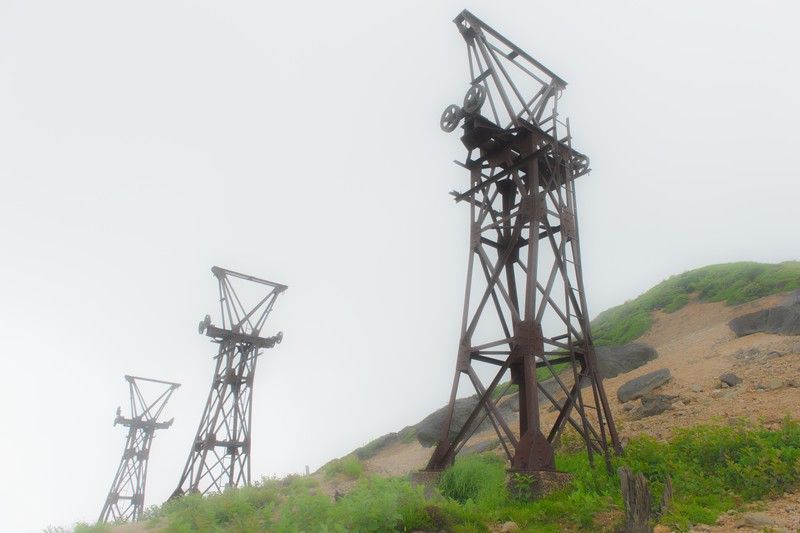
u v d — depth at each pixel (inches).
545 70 678.5
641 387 767.1
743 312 979.3
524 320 526.6
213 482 1085.8
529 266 547.8
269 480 761.0
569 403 533.0
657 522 333.1
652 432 599.2
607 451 506.0
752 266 1218.0
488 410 520.1
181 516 512.7
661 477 436.8
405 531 354.3
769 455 397.1
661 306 1290.6
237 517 451.5
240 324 1219.9
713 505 362.0
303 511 386.0
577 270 605.0
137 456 1505.9
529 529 357.4
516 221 589.9
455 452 534.0
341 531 323.9
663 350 988.6
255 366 1228.5
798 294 846.5
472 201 627.8
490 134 608.4
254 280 1294.3
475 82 616.1
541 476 450.0
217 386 1187.3
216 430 1120.2
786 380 607.5
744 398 603.8
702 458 451.5
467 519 374.6
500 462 636.7
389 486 398.3
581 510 370.9
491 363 587.8
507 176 657.0
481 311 573.0
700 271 1370.6
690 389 694.5
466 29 648.4
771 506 347.9
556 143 618.8
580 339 586.2
